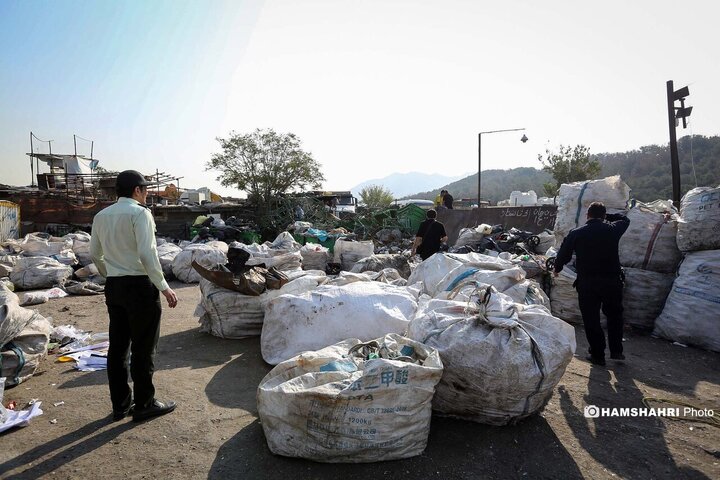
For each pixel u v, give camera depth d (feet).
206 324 17.49
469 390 9.62
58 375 13.03
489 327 10.08
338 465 8.43
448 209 49.16
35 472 8.20
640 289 18.12
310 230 47.93
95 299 24.75
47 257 28.73
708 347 15.51
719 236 15.69
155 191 69.10
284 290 16.42
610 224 14.52
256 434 9.61
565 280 19.44
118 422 10.17
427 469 8.37
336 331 13.26
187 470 8.31
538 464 8.63
